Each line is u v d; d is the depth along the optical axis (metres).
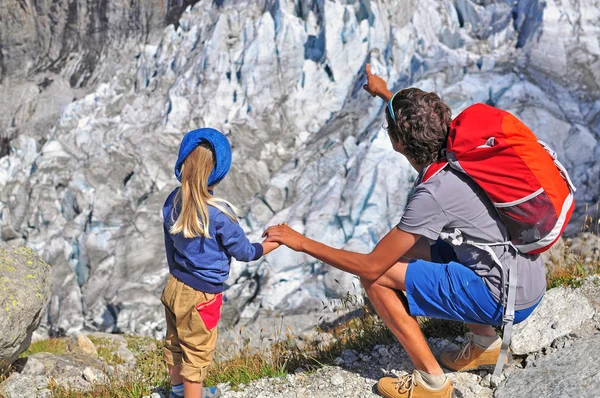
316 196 25.55
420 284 2.98
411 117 2.85
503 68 25.88
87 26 45.78
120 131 36.56
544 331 3.65
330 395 3.52
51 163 36.03
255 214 27.48
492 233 2.81
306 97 32.16
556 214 2.70
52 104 44.44
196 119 33.78
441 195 2.76
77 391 5.11
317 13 33.06
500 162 2.70
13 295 4.95
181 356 3.33
